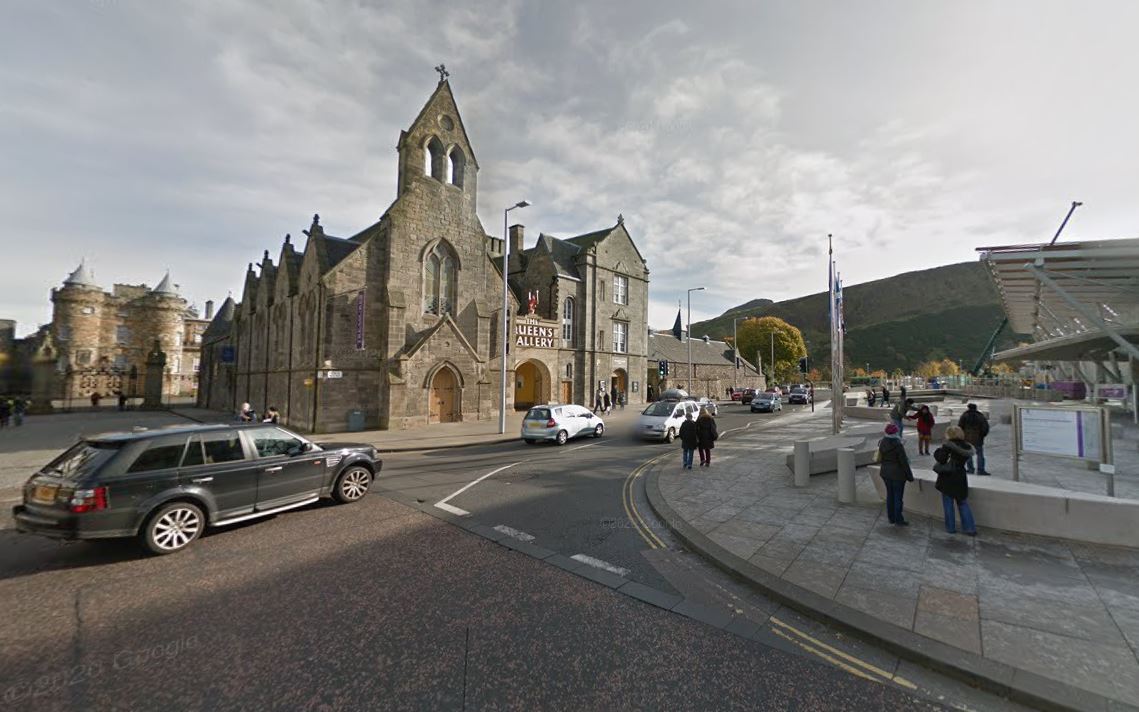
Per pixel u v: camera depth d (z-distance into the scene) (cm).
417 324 2508
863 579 541
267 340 3159
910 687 366
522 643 428
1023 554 607
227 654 411
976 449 1063
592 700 348
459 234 2712
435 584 555
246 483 752
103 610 493
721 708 339
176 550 667
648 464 1368
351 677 378
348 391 2281
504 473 1237
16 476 1226
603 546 687
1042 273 1067
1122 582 521
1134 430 1683
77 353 5872
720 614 485
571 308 3647
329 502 929
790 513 811
